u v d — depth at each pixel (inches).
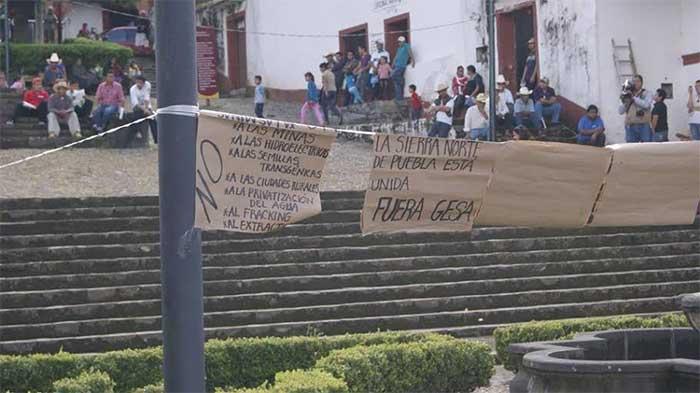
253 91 1911.9
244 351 618.5
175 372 340.8
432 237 926.4
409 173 418.3
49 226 903.7
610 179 444.5
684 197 454.9
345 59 1587.1
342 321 815.7
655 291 896.3
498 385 618.2
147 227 924.0
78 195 1026.7
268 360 621.9
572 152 437.1
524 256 916.0
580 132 1228.5
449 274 884.0
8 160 1200.2
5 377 577.9
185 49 344.2
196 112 347.6
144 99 1328.7
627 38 1273.4
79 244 888.3
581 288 891.4
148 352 593.6
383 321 823.7
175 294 341.7
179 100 343.6
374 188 415.8
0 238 873.5
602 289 886.4
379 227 418.9
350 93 1545.3
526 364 418.6
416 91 1519.4
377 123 1450.5
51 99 1315.2
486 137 1216.2
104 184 1089.4
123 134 1310.3
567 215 440.5
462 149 421.4
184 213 343.9
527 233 944.3
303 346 626.8
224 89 2001.7
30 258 856.9
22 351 756.0
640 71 1274.6
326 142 381.4
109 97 1323.8
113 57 1692.9
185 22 344.2
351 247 907.4
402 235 924.0
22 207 932.0
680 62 1283.2
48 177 1114.7
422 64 1512.1
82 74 1641.2
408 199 420.2
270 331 797.2
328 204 971.3
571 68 1302.9
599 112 1267.2
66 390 505.0
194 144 347.3
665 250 946.1
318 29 1747.0
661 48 1282.0
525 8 1375.5
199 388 342.0
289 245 904.9
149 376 590.2
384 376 565.6
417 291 859.4
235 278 857.5
